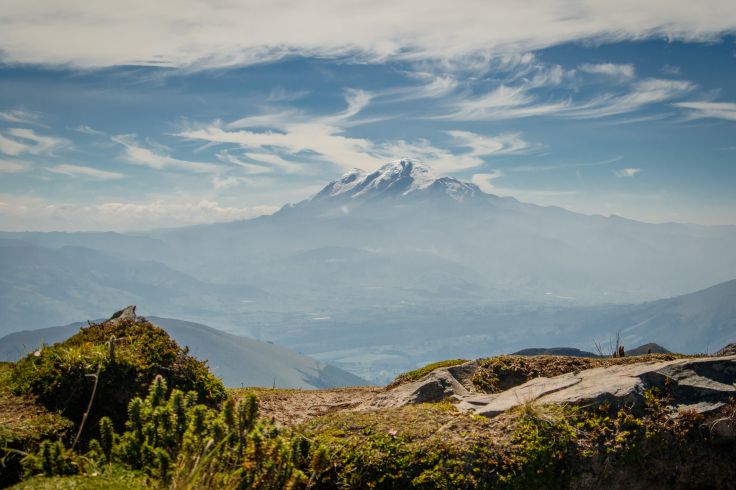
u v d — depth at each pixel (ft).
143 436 26.11
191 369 38.52
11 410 30.91
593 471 30.12
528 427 30.89
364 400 48.70
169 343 39.65
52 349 35.91
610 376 36.32
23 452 24.95
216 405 38.04
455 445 29.55
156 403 27.48
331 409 47.01
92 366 33.94
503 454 29.53
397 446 29.40
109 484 21.88
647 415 32.22
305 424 32.58
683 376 34.65
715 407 32.53
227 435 24.71
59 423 29.50
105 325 41.39
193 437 24.81
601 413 32.27
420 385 45.27
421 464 28.71
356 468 28.43
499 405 34.91
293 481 24.34
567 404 32.94
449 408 35.70
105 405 33.65
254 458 24.30
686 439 31.48
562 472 29.73
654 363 38.78
